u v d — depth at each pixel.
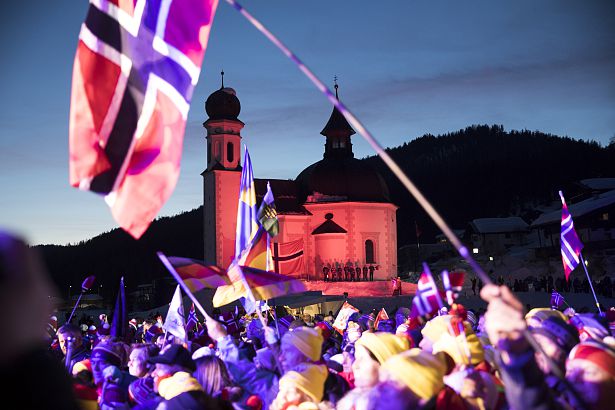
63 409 1.99
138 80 5.22
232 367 6.54
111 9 5.21
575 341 4.65
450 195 196.12
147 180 5.14
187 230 187.00
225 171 72.19
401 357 3.78
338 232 73.50
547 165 192.12
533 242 106.06
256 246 11.05
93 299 70.75
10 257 1.79
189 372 5.90
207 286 7.51
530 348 3.11
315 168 77.62
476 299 50.94
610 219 75.38
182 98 5.32
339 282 68.56
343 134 79.62
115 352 7.41
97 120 5.06
